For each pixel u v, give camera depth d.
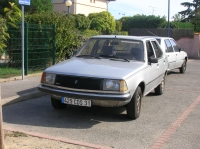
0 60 14.85
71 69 6.73
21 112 7.39
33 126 6.42
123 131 6.28
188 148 5.46
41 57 12.98
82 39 15.60
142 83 7.31
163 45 13.19
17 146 5.20
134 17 33.84
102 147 5.34
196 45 25.83
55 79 6.70
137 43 8.01
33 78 11.09
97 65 6.98
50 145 5.32
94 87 6.36
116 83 6.30
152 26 32.56
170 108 8.27
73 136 5.90
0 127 4.50
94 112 7.60
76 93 6.41
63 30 13.69
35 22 13.34
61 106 7.64
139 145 5.54
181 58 14.95
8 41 12.34
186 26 32.09
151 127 6.58
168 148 5.44
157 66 8.52
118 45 7.99
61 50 13.74
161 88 9.75
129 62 7.46
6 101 7.86
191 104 8.80
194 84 12.27
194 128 6.60
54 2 35.47
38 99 8.70
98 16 31.44
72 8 35.03
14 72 11.66
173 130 6.42
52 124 6.59
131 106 6.86
